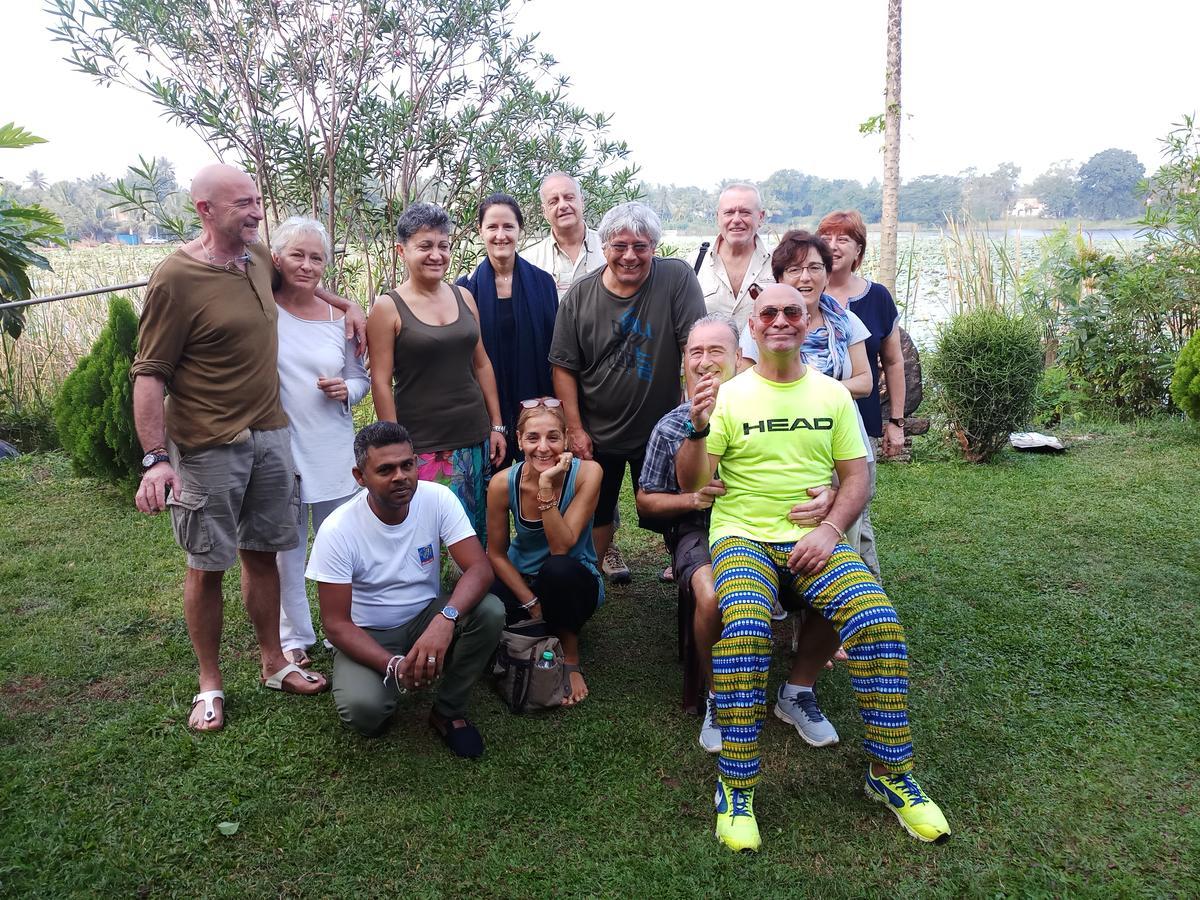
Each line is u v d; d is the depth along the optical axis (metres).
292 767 2.78
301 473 3.29
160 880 2.31
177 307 2.75
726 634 2.52
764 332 2.68
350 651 2.85
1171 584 4.08
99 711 3.09
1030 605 3.91
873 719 2.52
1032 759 2.81
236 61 6.49
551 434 3.17
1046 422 7.60
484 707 3.19
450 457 3.58
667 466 3.17
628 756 2.87
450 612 2.83
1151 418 7.58
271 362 3.02
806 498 2.74
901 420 3.92
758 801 2.64
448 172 7.06
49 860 2.35
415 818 2.55
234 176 2.76
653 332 3.57
